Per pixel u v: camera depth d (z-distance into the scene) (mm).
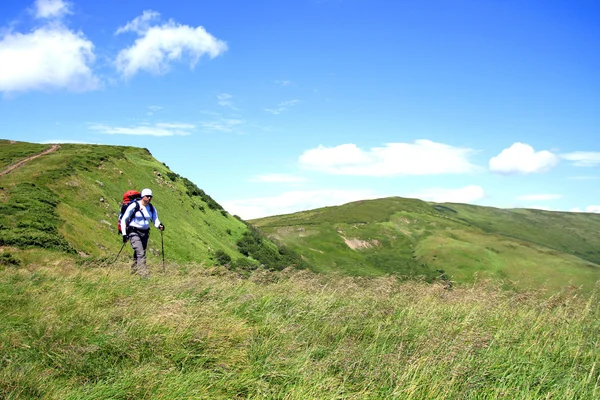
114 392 4875
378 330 7516
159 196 62531
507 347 7312
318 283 11438
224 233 71250
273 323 7520
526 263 115438
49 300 7930
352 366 5883
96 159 58625
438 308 9586
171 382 5180
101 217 42750
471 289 11055
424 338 6949
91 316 6918
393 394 5336
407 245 156375
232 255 60688
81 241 32562
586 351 7746
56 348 5719
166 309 7129
